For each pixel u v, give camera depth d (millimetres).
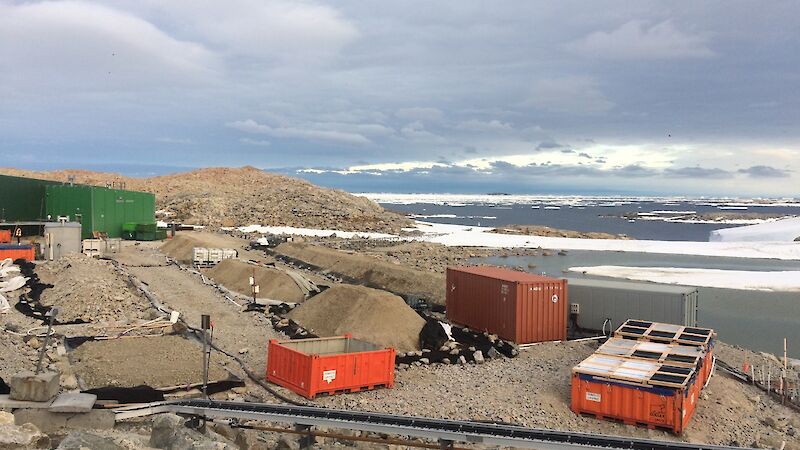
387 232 112438
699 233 155125
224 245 68250
